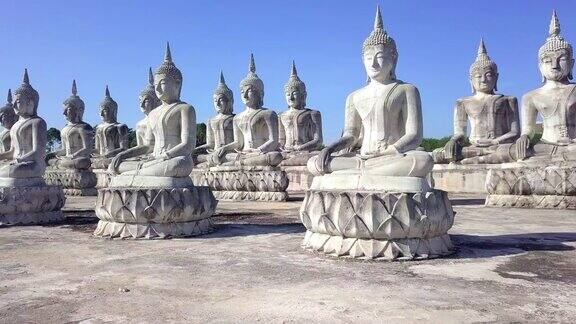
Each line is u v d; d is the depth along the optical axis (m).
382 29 9.25
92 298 5.85
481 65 20.12
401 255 7.79
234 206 17.56
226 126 24.47
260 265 7.53
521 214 13.84
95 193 26.44
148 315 5.18
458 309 5.19
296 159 24.30
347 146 9.57
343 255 7.98
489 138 20.25
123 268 7.45
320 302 5.52
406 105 9.03
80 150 26.20
